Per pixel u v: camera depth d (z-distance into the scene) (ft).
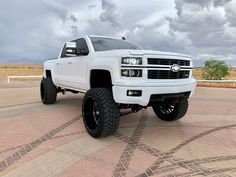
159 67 13.75
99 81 16.89
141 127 17.66
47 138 14.89
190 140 14.88
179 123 18.98
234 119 20.66
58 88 26.23
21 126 17.47
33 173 10.36
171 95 14.47
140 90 12.99
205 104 28.50
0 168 10.78
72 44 19.10
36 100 29.76
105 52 15.16
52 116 20.63
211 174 10.48
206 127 17.92
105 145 13.83
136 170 10.77
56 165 11.15
